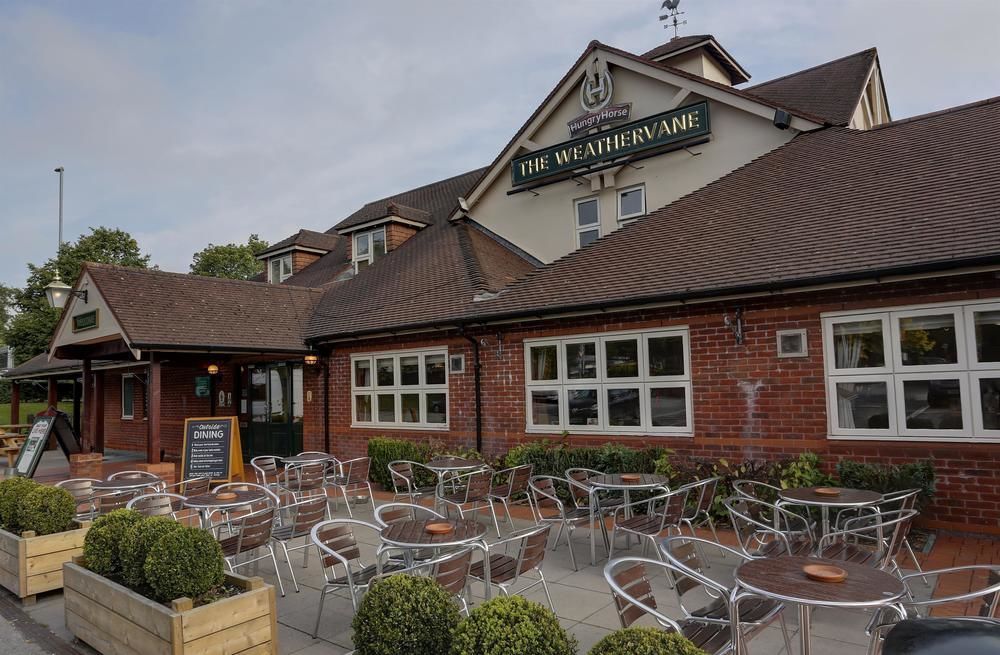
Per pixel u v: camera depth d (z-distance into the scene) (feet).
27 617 18.47
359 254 57.00
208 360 43.50
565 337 31.35
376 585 11.64
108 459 54.90
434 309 37.06
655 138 39.47
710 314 26.89
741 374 26.00
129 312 37.06
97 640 15.49
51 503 20.86
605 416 30.01
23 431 72.43
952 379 21.71
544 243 45.47
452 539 15.15
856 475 22.12
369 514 30.09
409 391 38.32
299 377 46.16
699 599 17.34
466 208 49.96
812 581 11.02
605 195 42.42
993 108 30.63
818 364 24.25
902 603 11.75
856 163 30.71
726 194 33.55
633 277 29.40
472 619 9.61
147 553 14.64
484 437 34.35
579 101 44.27
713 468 25.35
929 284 22.07
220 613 13.46
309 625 16.85
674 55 48.42
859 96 37.88
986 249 20.06
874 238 23.81
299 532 20.48
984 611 11.50
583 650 14.43
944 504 21.59
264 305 45.83
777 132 36.24
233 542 18.01
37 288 110.01
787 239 26.66
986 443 20.98
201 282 44.83
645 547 22.58
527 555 14.99
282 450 47.24
